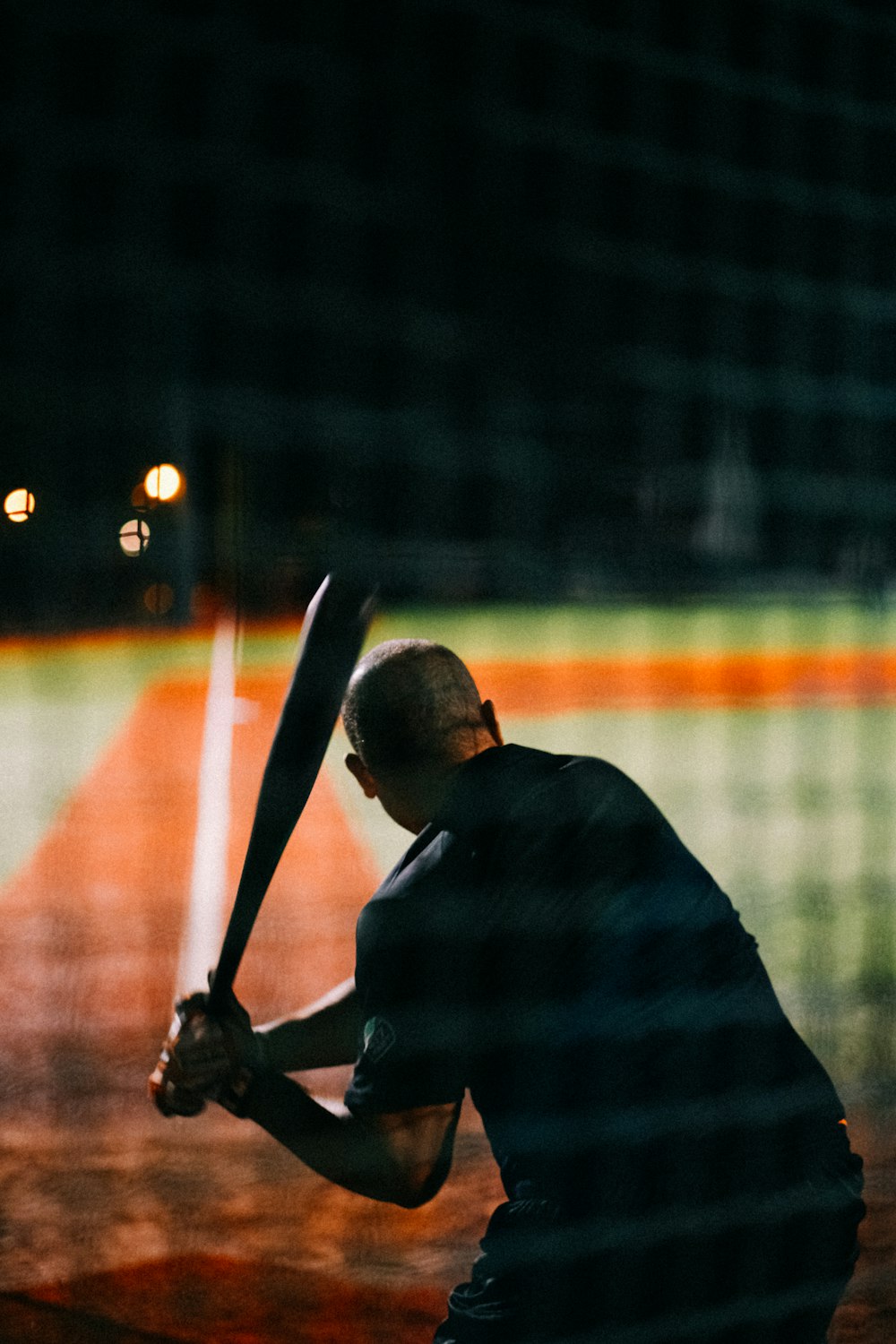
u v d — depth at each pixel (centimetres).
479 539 1147
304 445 397
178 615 1956
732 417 691
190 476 538
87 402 611
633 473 794
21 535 1416
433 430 535
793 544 1867
